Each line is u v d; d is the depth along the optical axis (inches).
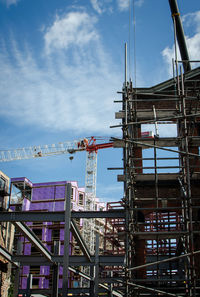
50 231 3171.8
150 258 1144.8
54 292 1159.0
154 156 901.8
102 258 1127.6
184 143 915.4
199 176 940.6
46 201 3420.3
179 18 1439.5
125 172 930.7
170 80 1133.1
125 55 957.8
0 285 1590.8
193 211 970.1
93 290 1305.4
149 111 1011.9
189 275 783.7
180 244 1105.4
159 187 1023.0
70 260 1146.0
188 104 1084.5
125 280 751.7
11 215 934.4
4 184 2393.0
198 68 1107.3
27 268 3085.6
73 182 3518.7
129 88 1069.8
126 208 837.2
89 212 941.2
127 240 816.9
